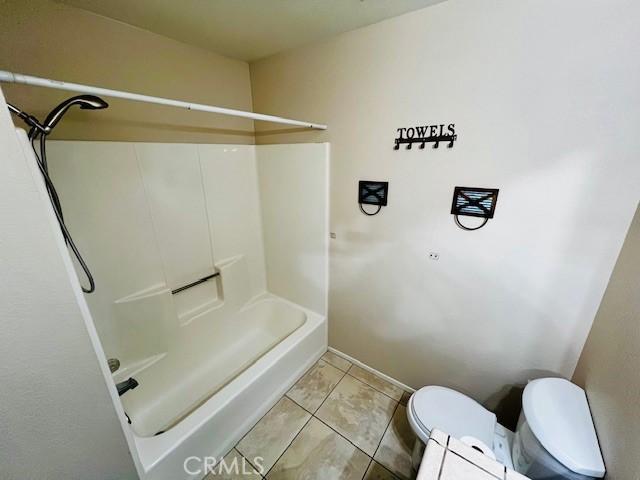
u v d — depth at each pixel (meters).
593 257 1.03
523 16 0.97
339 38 1.43
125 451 0.89
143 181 1.51
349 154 1.59
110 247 1.44
